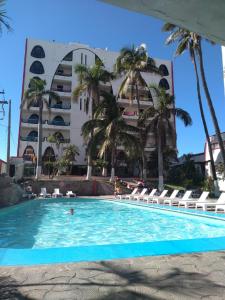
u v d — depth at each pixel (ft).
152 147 161.99
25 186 98.12
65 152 158.61
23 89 175.32
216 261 18.24
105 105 108.99
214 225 41.04
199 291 13.60
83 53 189.37
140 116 106.73
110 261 18.33
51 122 173.27
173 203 62.85
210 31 11.32
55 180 105.81
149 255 19.71
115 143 107.76
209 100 81.30
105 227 43.01
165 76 206.80
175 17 10.52
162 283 14.58
